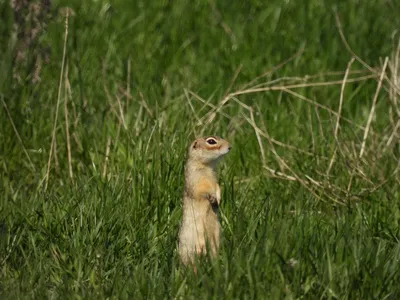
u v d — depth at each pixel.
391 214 11.91
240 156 13.26
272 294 8.85
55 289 9.56
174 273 9.59
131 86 15.66
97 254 10.17
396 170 12.52
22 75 14.68
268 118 14.49
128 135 12.92
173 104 14.42
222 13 19.39
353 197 12.32
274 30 18.39
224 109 14.81
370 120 12.97
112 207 11.15
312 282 9.13
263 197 12.21
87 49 17.05
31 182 12.94
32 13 14.62
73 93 14.81
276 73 16.17
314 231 10.24
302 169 13.05
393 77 13.74
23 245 10.70
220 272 9.24
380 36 17.81
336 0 19.52
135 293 9.18
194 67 16.61
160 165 12.04
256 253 9.47
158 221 11.27
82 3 19.89
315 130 14.12
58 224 10.79
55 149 12.95
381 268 9.25
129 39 18.05
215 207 10.27
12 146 13.58
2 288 9.56
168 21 18.91
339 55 17.03
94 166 12.33
